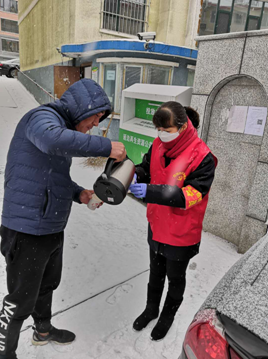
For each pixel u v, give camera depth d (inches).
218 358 39.6
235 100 129.5
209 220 145.9
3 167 213.3
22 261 59.0
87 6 329.7
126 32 361.4
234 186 133.6
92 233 134.6
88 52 299.7
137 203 177.6
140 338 79.8
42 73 488.4
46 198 58.4
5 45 1332.4
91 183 199.2
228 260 122.6
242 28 403.5
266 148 117.0
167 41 355.3
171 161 69.8
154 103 172.7
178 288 77.6
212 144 141.3
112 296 95.2
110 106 61.3
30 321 83.1
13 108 426.3
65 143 49.8
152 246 78.2
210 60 132.9
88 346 76.2
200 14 356.2
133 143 182.9
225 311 41.3
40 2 462.3
